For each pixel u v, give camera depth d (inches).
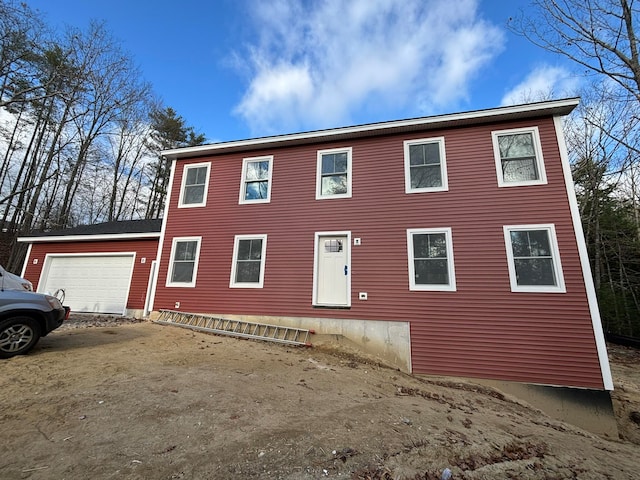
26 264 476.7
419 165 338.0
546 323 266.2
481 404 224.4
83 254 462.6
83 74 629.3
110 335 277.1
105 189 904.9
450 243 304.5
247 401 158.9
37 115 728.3
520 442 155.0
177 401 148.9
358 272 323.6
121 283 437.7
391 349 295.3
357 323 310.7
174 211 407.8
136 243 446.3
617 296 591.8
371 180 347.3
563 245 277.0
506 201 301.0
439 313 292.0
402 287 307.4
